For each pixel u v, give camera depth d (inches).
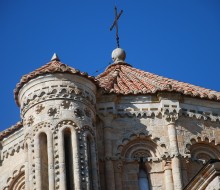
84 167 1529.3
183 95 1717.5
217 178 1432.1
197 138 1699.1
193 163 1670.8
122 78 1824.6
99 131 1670.8
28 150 1569.9
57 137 1546.5
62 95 1588.3
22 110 1619.1
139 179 1656.0
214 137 1715.1
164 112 1692.9
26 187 1549.0
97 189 1539.1
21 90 1625.2
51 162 1519.4
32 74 1608.0
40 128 1565.0
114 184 1624.0
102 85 1743.4
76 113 1579.7
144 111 1699.1
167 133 1685.5
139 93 1705.2
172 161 1657.2
